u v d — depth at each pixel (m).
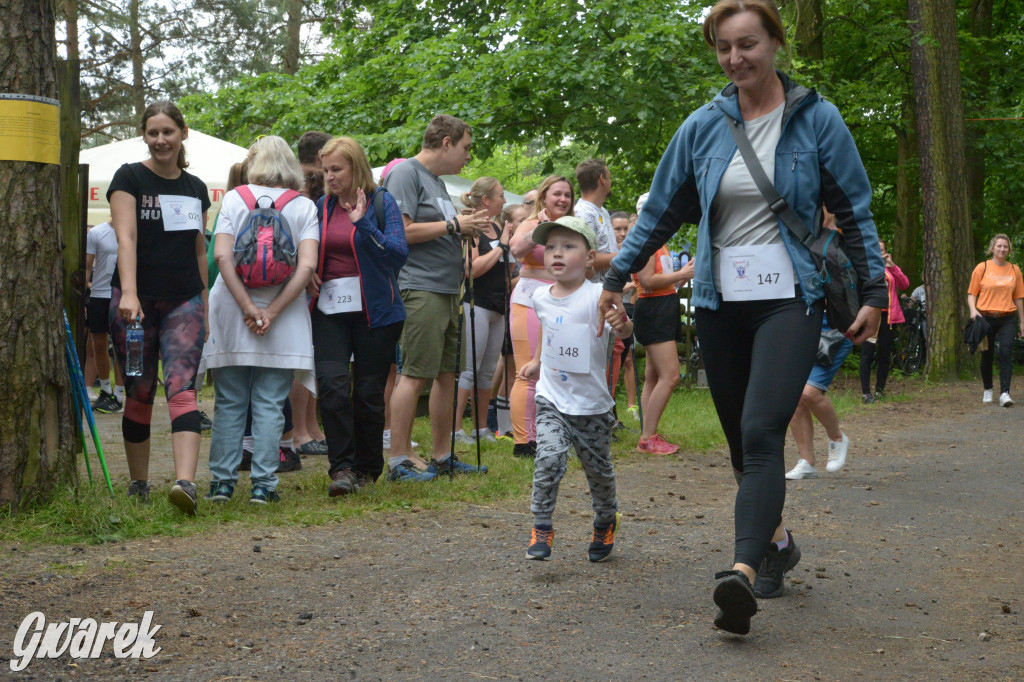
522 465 6.55
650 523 5.07
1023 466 7.41
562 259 4.07
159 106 4.88
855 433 9.45
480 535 4.63
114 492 4.88
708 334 3.50
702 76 15.37
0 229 4.49
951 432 9.56
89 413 4.89
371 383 5.56
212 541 4.33
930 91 16.17
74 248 5.14
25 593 3.49
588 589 3.79
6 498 4.43
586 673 2.93
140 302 4.94
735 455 3.61
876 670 3.01
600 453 4.10
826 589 3.94
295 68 27.20
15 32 4.54
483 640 3.21
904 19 19.17
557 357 4.05
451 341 6.23
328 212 5.46
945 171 16.05
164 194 4.91
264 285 5.00
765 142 3.36
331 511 4.98
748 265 3.35
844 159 3.30
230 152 11.70
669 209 3.62
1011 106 20.56
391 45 17.44
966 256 16.06
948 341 15.77
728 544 4.61
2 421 4.44
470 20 19.16
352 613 3.45
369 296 5.41
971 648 3.26
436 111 15.85
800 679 2.91
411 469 6.02
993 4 22.08
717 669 2.98
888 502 5.89
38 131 4.57
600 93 15.42
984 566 4.38
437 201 5.99
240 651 3.06
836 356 6.68
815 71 18.00
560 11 15.80
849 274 3.26
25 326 4.51
